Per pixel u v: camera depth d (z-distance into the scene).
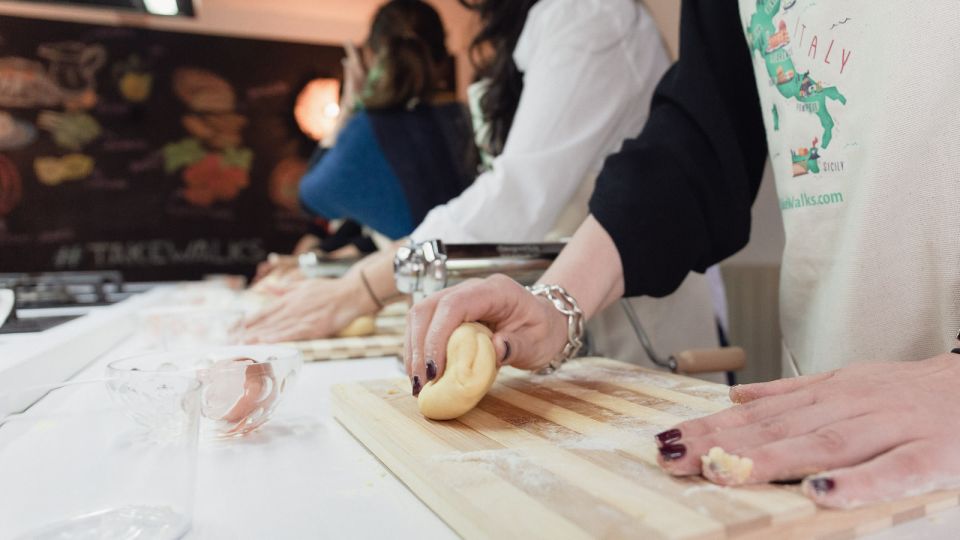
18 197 3.11
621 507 0.32
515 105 1.18
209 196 3.34
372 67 1.68
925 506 0.33
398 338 0.97
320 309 0.96
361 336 0.99
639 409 0.52
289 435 0.53
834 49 0.61
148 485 0.31
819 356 0.69
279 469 0.44
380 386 0.60
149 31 3.23
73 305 1.24
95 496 0.30
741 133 0.79
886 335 0.61
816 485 0.31
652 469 0.37
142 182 3.25
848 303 0.62
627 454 0.40
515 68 1.15
